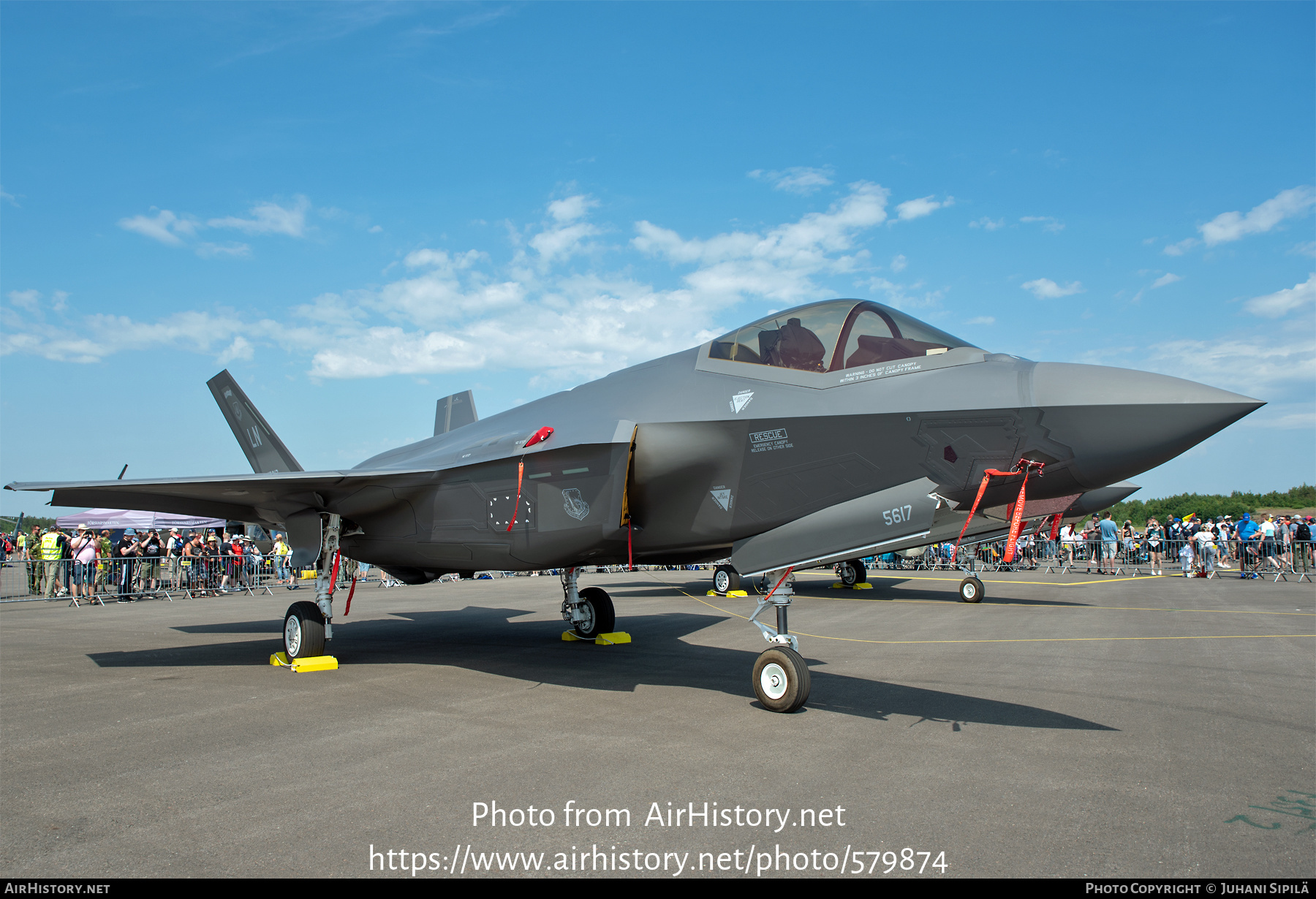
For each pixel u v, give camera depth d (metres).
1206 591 17.78
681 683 7.33
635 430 6.93
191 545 21.45
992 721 5.67
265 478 8.00
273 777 4.44
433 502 8.50
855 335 6.34
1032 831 3.53
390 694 6.92
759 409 6.40
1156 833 3.48
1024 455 5.32
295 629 8.56
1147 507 50.56
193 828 3.65
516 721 5.82
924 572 26.50
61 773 4.54
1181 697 6.44
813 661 8.42
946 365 5.81
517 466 7.63
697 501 6.84
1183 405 4.77
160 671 8.29
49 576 18.53
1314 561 23.59
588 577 30.27
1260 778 4.26
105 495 8.90
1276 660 8.20
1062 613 13.12
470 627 12.45
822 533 6.16
